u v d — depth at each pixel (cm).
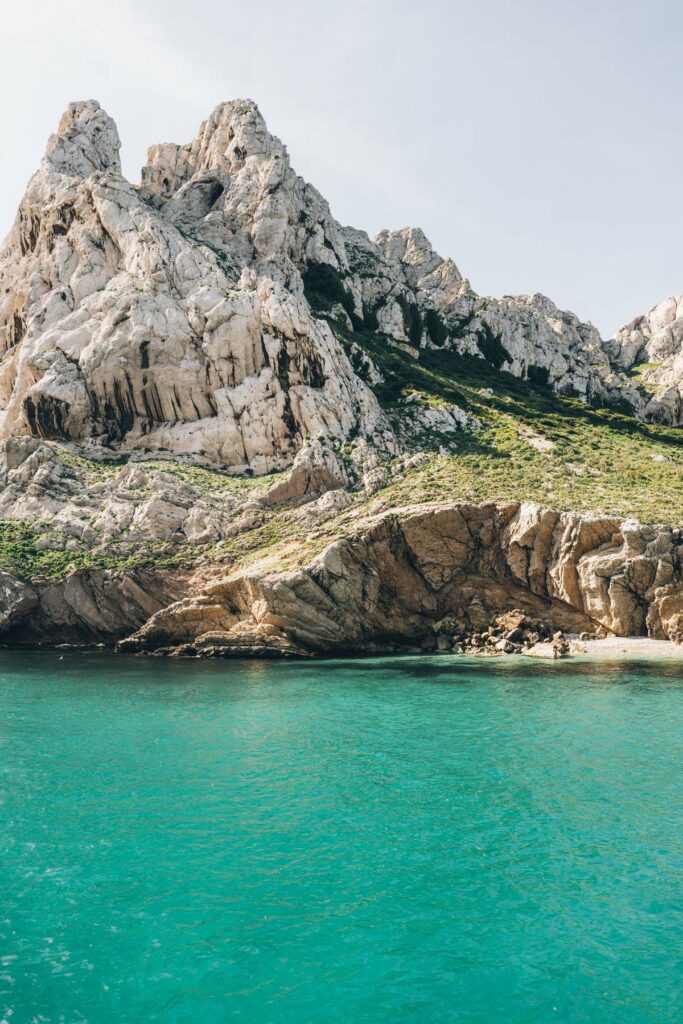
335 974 1576
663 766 2869
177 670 5116
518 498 6625
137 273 8981
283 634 5741
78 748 3142
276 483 7419
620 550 5816
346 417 8450
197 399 8419
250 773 2814
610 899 1870
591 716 3659
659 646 5506
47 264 9656
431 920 1783
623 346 16612
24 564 6506
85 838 2230
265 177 10831
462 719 3625
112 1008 1468
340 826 2312
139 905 1852
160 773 2816
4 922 1773
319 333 8831
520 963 1611
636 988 1523
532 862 2069
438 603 6209
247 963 1614
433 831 2273
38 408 8338
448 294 14888
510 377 13225
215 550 6650
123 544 6725
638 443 10000
